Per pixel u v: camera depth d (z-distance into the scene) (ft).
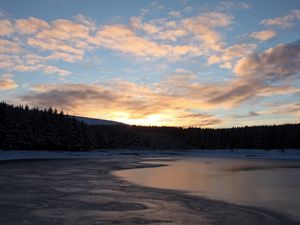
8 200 65.57
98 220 49.55
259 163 218.18
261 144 480.23
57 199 66.85
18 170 139.54
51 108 337.72
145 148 485.97
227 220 50.31
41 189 81.20
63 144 330.34
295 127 469.98
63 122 336.70
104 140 419.33
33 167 159.12
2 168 151.02
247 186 89.25
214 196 71.97
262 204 63.05
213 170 148.46
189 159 279.69
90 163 199.00
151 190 80.53
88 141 353.31
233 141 510.17
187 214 53.93
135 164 192.75
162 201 65.31
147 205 61.00
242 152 440.45
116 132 453.58
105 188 83.66
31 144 295.07
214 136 532.32
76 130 344.49
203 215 53.42
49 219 49.93
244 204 63.00
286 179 108.17
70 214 53.26
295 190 82.12
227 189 83.15
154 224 47.67
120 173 128.57
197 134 539.70
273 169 157.99
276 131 476.95
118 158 283.38
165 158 296.92
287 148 458.09
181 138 563.07
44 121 323.78
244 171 143.54
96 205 60.70
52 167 160.35
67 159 254.06
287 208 59.41
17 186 86.63
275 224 48.37
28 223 47.65
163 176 116.67
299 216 53.31
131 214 53.57
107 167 163.43
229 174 126.82
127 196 71.05
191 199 67.97
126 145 461.78
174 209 57.72
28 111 322.34
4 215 52.39
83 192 76.54
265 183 96.68
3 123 285.64
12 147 284.61
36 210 56.08
